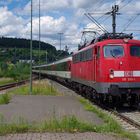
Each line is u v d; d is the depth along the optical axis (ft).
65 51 333.21
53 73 259.60
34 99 97.71
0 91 148.46
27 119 57.00
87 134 44.86
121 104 87.20
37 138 41.81
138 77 80.33
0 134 44.60
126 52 80.28
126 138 43.57
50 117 59.47
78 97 104.58
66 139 41.32
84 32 121.29
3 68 386.52
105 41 81.10
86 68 99.19
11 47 511.40
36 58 467.11
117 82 79.46
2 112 67.72
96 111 68.44
